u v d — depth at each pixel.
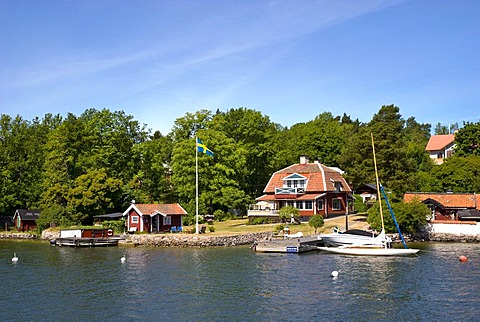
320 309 33.59
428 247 64.25
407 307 33.84
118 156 98.94
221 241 67.38
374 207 73.06
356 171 84.12
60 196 90.44
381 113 87.75
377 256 56.41
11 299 37.78
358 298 36.31
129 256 59.16
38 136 113.38
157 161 100.56
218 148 91.50
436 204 77.56
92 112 115.12
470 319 31.11
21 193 101.38
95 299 37.41
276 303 35.28
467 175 89.62
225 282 42.38
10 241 83.50
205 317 32.34
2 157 102.88
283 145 131.62
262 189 107.88
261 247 61.72
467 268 47.56
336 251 59.72
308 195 86.88
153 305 35.41
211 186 89.19
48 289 41.00
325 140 124.62
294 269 48.12
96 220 87.88
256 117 105.94
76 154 95.88
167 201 100.38
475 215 74.38
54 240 74.56
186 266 50.69
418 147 120.19
